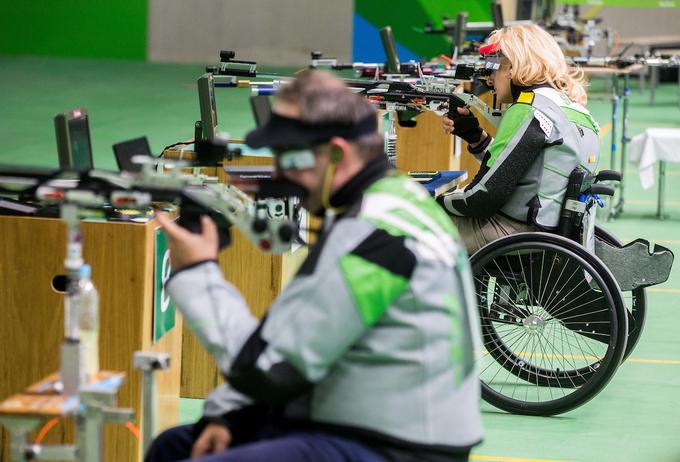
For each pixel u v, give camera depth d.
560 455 6.93
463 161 14.69
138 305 5.66
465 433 4.04
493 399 7.58
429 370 3.94
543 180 7.48
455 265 4.04
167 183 4.15
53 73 29.12
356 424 3.94
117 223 5.60
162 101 24.31
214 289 3.99
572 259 7.25
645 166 14.71
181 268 4.03
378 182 4.03
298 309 3.84
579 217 7.50
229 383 3.90
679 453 7.01
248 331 3.94
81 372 3.94
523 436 7.23
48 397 3.94
